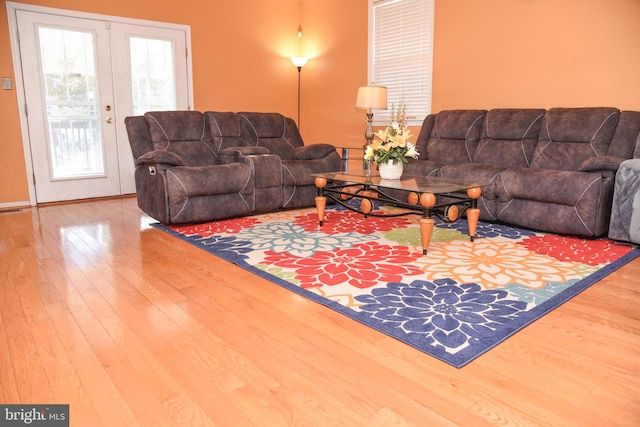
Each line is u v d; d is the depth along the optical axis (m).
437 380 1.57
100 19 5.18
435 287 2.44
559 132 4.07
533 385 1.53
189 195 3.84
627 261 2.89
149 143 4.36
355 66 6.25
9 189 4.87
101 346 1.81
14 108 4.80
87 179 5.34
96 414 1.39
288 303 2.25
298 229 3.79
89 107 5.26
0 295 2.34
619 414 1.38
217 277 2.62
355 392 1.50
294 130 5.43
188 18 5.84
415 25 5.49
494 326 1.98
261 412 1.40
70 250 3.18
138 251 3.16
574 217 3.42
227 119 4.87
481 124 4.68
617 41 3.93
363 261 2.90
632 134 3.68
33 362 1.69
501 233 3.65
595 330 1.94
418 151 4.82
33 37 4.82
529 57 4.52
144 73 5.59
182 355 1.74
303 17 6.91
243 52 6.41
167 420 1.37
